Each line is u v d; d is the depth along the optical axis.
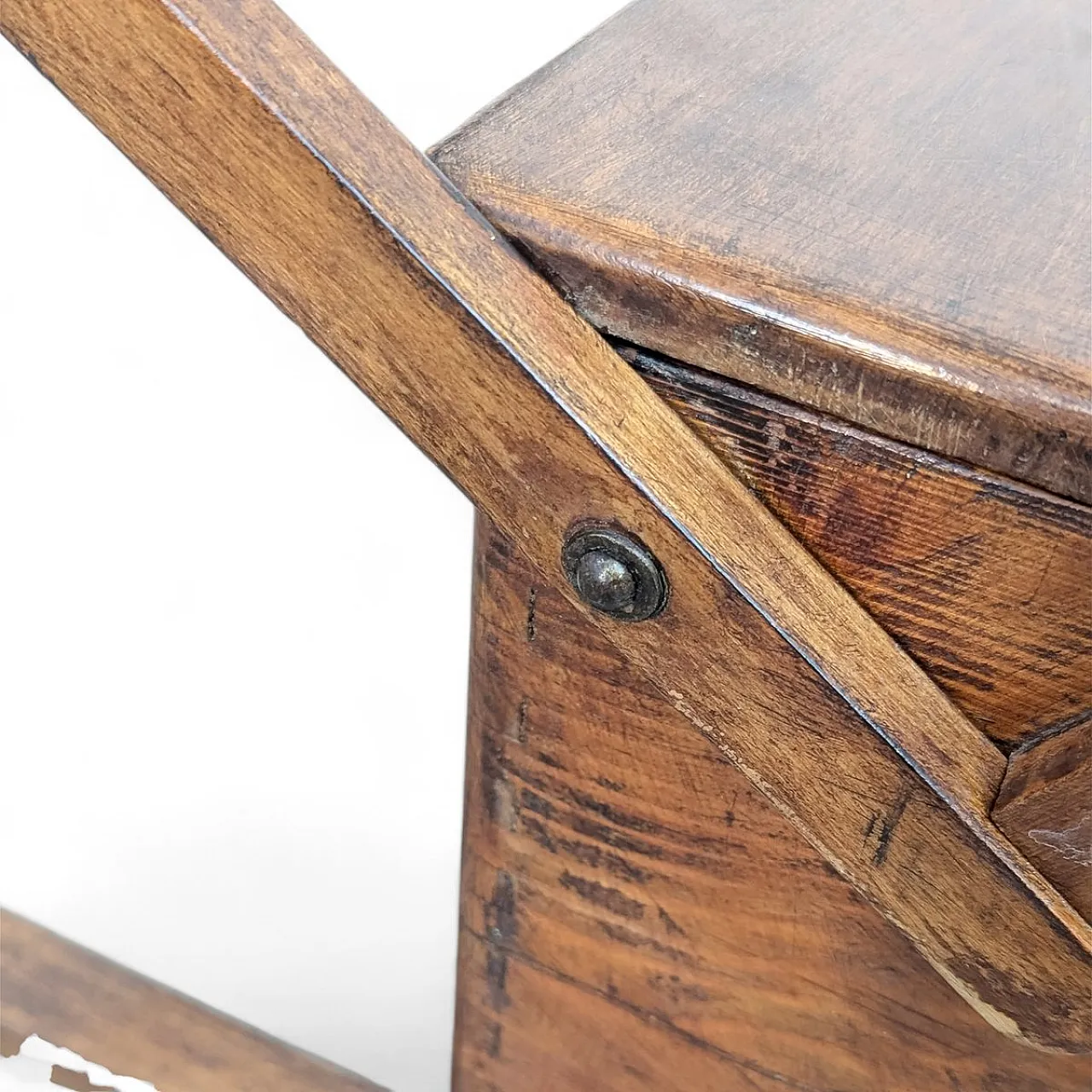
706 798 0.30
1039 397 0.24
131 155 0.25
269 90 0.24
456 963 0.35
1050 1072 0.30
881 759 0.26
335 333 0.25
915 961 0.30
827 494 0.26
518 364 0.25
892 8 0.30
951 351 0.24
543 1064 0.35
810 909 0.30
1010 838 0.26
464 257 0.25
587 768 0.31
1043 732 0.26
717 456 0.26
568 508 0.25
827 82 0.28
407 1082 0.51
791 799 0.27
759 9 0.30
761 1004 0.32
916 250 0.25
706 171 0.26
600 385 0.25
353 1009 0.52
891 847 0.26
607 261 0.25
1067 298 0.24
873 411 0.25
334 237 0.24
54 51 0.24
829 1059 0.32
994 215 0.26
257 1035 0.42
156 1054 0.41
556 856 0.32
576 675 0.30
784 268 0.25
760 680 0.26
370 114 0.25
